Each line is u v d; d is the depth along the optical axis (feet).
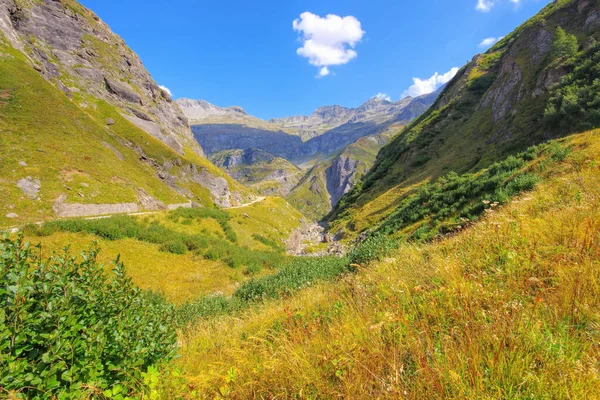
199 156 382.42
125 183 162.91
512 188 51.01
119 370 10.06
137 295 13.47
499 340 8.77
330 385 9.73
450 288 12.84
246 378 11.41
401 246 29.55
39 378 7.93
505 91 188.75
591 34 157.07
